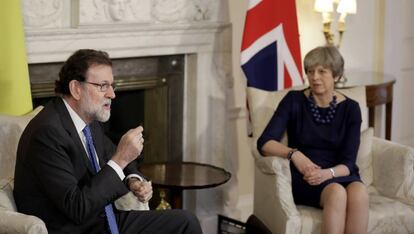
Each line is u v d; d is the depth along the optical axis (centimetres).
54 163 272
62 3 375
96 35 387
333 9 493
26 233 257
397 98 560
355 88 403
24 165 279
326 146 371
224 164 451
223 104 441
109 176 279
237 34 450
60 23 376
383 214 358
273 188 357
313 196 359
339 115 372
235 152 462
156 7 405
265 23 425
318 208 360
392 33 541
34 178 277
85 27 380
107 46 393
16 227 259
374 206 362
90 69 280
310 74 368
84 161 285
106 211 292
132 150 283
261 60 427
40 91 384
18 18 352
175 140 441
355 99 396
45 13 369
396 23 543
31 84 380
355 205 350
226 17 433
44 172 272
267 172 360
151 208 446
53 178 271
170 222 303
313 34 493
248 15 421
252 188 477
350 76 505
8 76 353
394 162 373
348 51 521
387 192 376
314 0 488
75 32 378
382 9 535
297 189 365
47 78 385
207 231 449
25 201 280
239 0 446
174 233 303
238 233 418
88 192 274
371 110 493
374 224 356
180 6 414
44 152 272
